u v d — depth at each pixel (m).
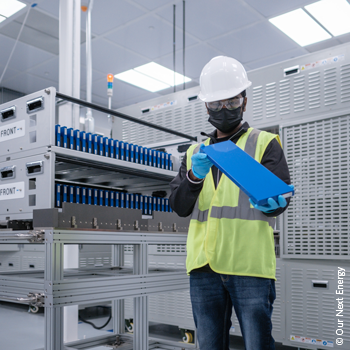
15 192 2.05
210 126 3.16
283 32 5.32
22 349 2.80
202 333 1.26
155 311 3.31
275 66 2.87
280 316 2.70
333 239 2.51
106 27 5.22
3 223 2.09
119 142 2.31
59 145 1.99
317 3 4.62
